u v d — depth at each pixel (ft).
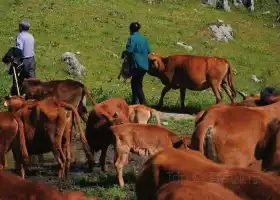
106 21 118.52
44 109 39.32
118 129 36.60
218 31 128.77
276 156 26.43
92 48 103.71
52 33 106.11
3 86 73.10
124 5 133.08
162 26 124.98
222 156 27.50
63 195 19.81
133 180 38.52
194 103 70.59
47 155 46.93
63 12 117.50
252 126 27.53
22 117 39.65
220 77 64.69
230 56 119.55
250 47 127.44
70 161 41.96
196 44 121.19
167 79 65.57
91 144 42.34
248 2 156.76
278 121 27.63
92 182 38.81
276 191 19.24
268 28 145.38
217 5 151.43
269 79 112.06
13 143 38.58
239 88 103.40
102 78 91.91
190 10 142.31
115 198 34.88
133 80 61.05
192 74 64.44
